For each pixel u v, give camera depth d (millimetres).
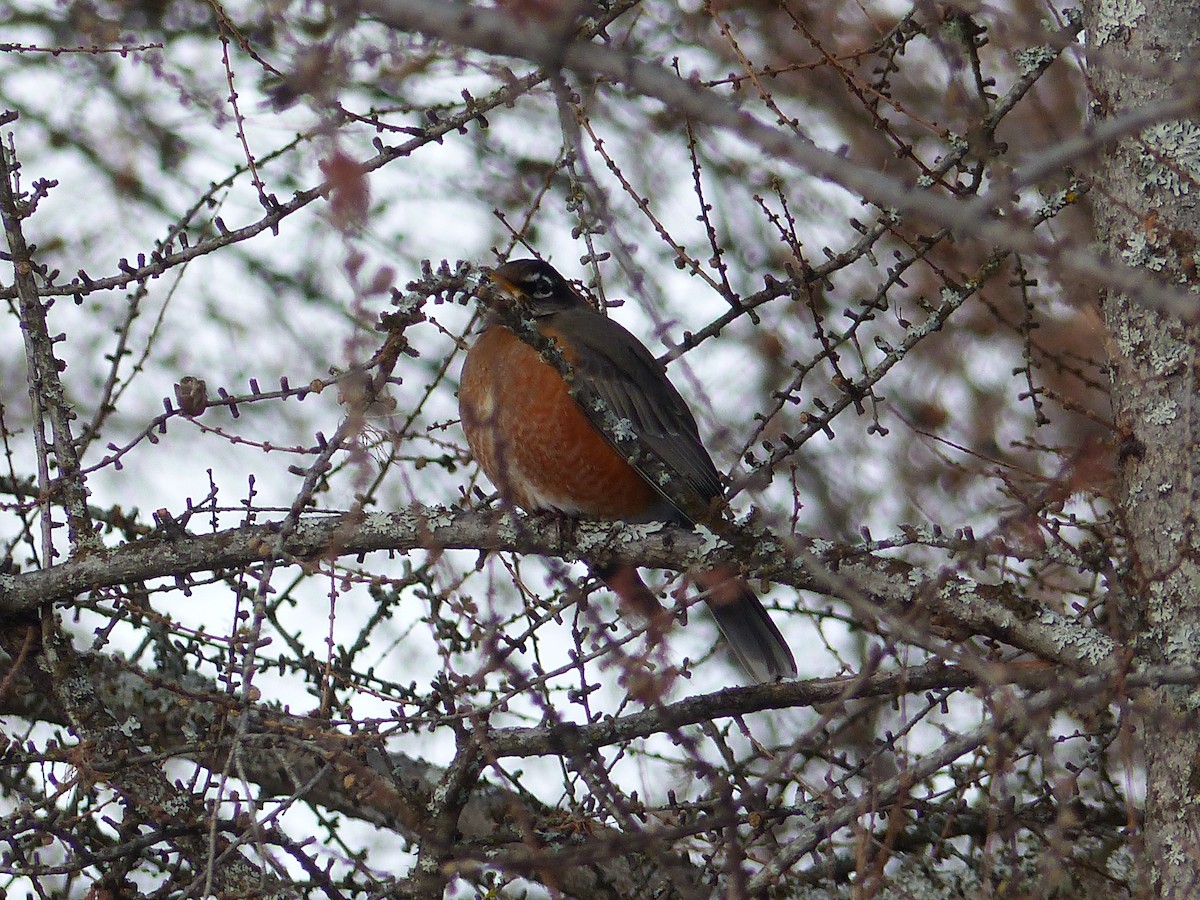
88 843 9570
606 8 9789
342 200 5652
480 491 9680
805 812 8438
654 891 9305
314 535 9508
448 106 11648
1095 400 11539
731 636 11477
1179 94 7129
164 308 10656
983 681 6895
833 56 9414
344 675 9906
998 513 9672
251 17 16078
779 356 16219
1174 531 7719
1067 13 9094
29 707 11922
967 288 9320
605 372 11766
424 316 7672
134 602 9578
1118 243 8125
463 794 8672
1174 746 7496
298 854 8234
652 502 11688
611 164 9352
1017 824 7625
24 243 9977
